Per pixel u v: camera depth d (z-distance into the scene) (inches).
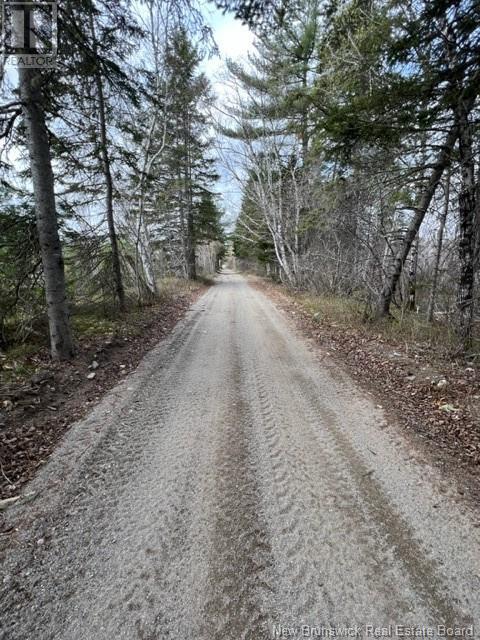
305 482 101.9
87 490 99.0
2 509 91.0
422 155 244.8
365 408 150.0
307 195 485.7
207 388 174.6
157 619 63.0
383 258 321.4
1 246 209.3
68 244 295.0
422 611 64.2
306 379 185.5
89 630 61.1
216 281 987.3
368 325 293.1
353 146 208.5
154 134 459.2
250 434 130.0
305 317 362.0
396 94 163.0
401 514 88.5
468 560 74.7
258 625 61.9
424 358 204.2
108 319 311.1
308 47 391.5
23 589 69.3
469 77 144.9
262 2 148.1
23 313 223.0
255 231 783.7
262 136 566.6
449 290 271.7
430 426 132.6
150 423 138.8
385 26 183.6
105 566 74.3
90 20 170.9
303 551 77.6
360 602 65.9
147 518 88.3
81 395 164.4
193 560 75.5
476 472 104.3
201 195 779.4
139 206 433.7
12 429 128.6
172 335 289.6
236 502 93.9
